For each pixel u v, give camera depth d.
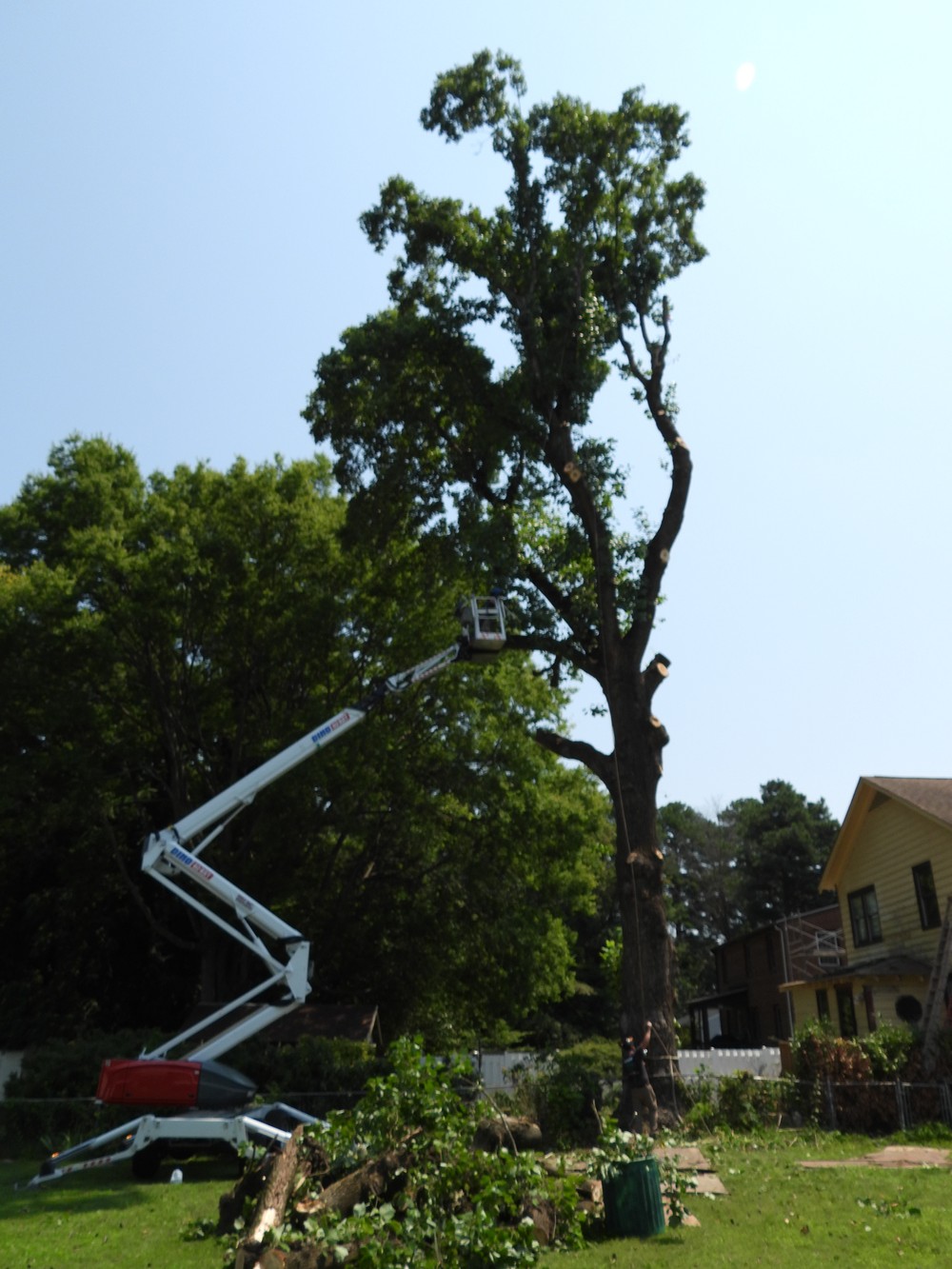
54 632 24.19
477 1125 9.77
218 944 26.78
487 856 28.56
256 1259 6.91
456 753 27.50
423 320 21.50
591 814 29.17
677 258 21.95
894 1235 8.33
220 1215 9.75
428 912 28.95
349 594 27.69
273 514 26.59
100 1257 8.88
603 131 20.41
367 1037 25.55
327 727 18.58
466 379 21.42
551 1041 45.41
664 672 19.42
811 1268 7.44
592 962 49.31
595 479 20.78
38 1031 28.62
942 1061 17.23
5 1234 10.04
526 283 21.03
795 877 68.94
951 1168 11.80
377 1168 8.33
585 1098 17.05
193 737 27.94
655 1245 8.38
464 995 31.20
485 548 20.08
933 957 23.14
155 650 26.30
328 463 30.12
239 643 26.44
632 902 17.89
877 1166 12.22
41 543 30.52
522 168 20.78
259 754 25.73
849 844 27.66
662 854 18.38
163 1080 14.64
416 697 27.31
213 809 17.66
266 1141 14.23
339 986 30.67
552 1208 8.63
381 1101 8.92
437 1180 8.08
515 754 27.55
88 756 25.27
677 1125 16.28
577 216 20.56
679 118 21.05
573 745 19.59
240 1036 15.98
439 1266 6.86
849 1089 16.84
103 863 28.94
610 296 21.59
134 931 31.19
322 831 27.77
